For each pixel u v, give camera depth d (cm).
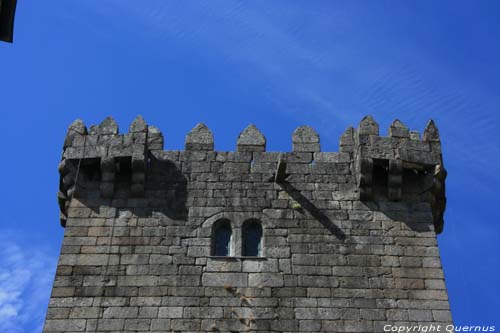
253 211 3131
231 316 2856
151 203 3144
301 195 3180
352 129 3372
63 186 3238
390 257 3020
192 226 3083
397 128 3275
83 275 2950
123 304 2881
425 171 3228
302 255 3016
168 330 2822
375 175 3222
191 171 3234
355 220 3116
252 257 3003
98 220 3095
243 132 3350
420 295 2927
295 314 2866
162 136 3331
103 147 3216
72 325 2830
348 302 2900
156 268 2970
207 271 2962
